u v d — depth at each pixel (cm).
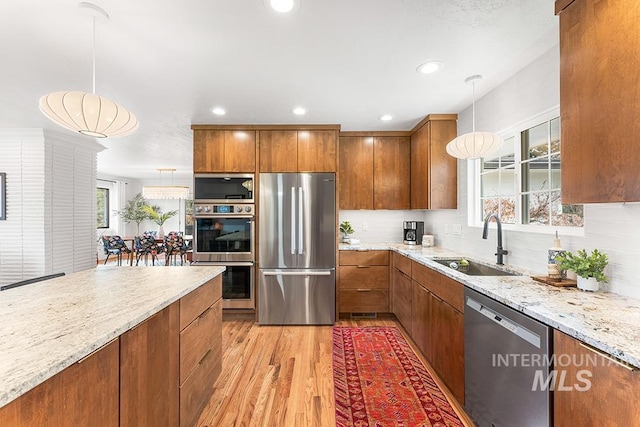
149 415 129
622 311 123
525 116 218
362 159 380
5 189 375
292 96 267
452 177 316
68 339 98
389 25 168
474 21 165
